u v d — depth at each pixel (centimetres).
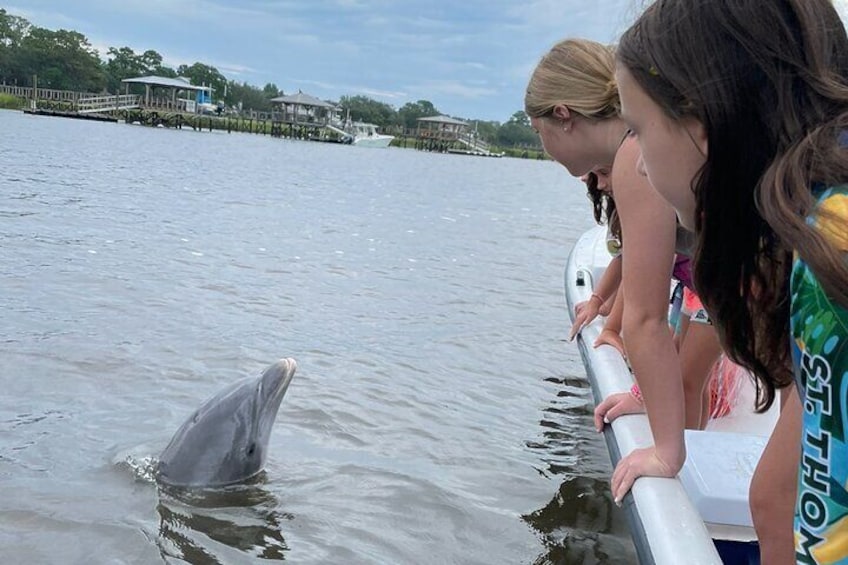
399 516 384
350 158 5253
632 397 338
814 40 149
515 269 1137
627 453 306
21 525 360
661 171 170
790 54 149
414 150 9994
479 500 405
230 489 405
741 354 180
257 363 596
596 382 407
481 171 5231
